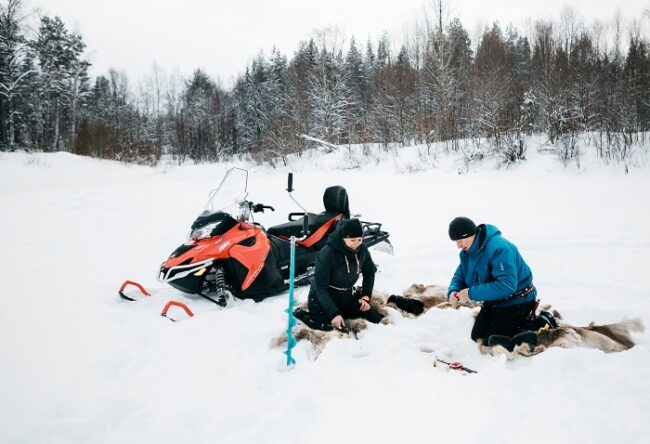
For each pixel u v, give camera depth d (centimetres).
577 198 1006
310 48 3838
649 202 913
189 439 253
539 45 2494
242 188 534
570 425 248
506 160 1606
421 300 458
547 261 582
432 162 1784
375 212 977
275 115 3091
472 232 342
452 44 2516
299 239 531
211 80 6088
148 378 318
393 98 2461
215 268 484
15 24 3145
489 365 316
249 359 340
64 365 338
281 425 261
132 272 602
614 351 329
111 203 1148
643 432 241
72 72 3934
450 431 248
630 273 521
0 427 264
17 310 448
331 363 328
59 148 3594
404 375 311
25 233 822
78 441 256
